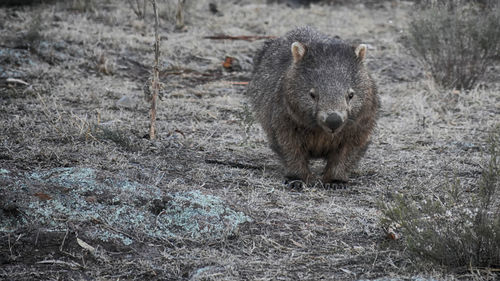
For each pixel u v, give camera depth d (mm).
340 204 9250
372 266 7102
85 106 13734
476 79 16250
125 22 20625
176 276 6945
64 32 18266
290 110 9961
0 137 10945
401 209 7410
